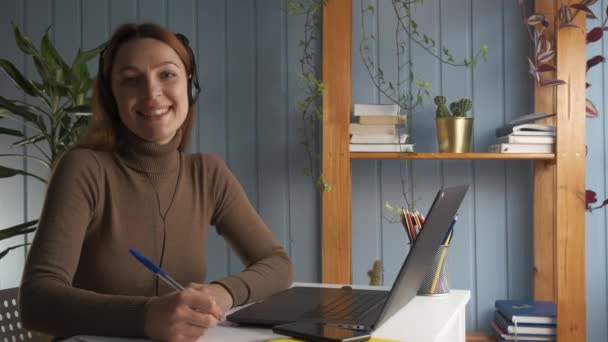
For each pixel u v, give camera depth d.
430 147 2.89
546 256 2.69
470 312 2.88
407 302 1.39
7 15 3.08
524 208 2.86
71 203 1.38
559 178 2.47
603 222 2.80
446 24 2.89
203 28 3.00
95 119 1.55
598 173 2.81
